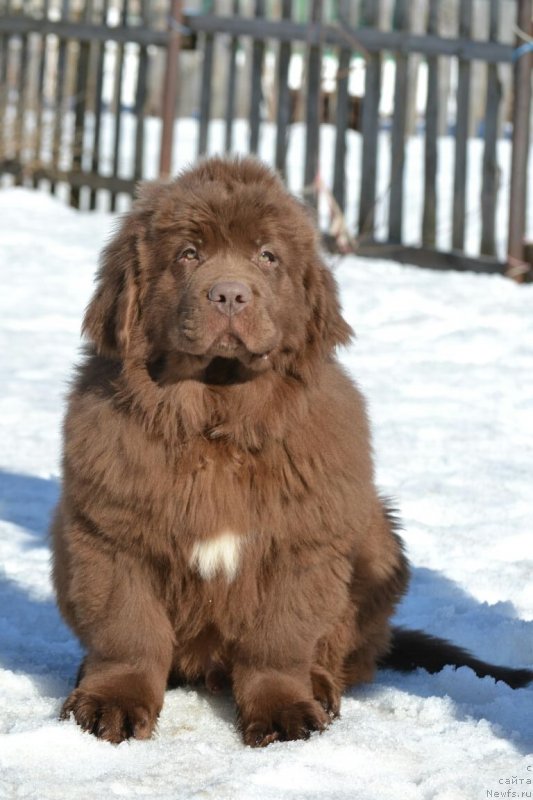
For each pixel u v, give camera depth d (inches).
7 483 463.5
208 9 1430.9
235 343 267.0
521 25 777.6
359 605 297.4
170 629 277.1
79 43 1009.5
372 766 245.0
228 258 277.7
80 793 224.4
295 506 268.4
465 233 844.6
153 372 275.0
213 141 1306.6
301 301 286.0
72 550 273.4
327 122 1275.8
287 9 885.8
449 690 300.5
